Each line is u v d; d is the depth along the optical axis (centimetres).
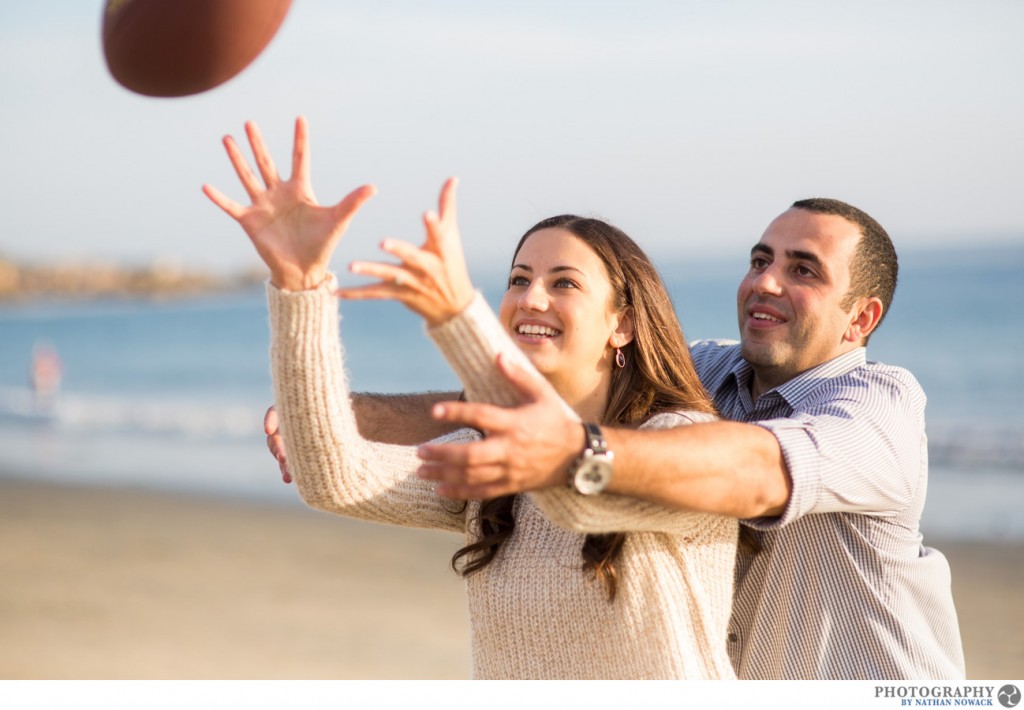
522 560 232
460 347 178
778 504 210
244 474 1538
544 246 243
